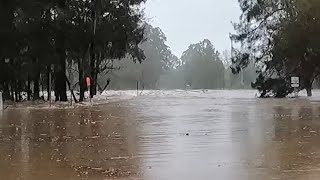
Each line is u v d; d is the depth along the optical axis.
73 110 31.41
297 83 51.75
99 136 16.06
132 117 24.48
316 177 8.98
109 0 43.75
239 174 9.37
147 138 15.37
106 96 60.81
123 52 50.19
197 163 10.70
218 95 68.94
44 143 14.39
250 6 56.62
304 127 18.56
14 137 15.96
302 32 45.28
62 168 10.25
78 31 40.62
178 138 15.26
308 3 43.72
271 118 23.17
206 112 28.06
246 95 68.31
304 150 12.50
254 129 17.88
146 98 55.53
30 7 37.53
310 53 47.34
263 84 55.94
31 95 54.06
